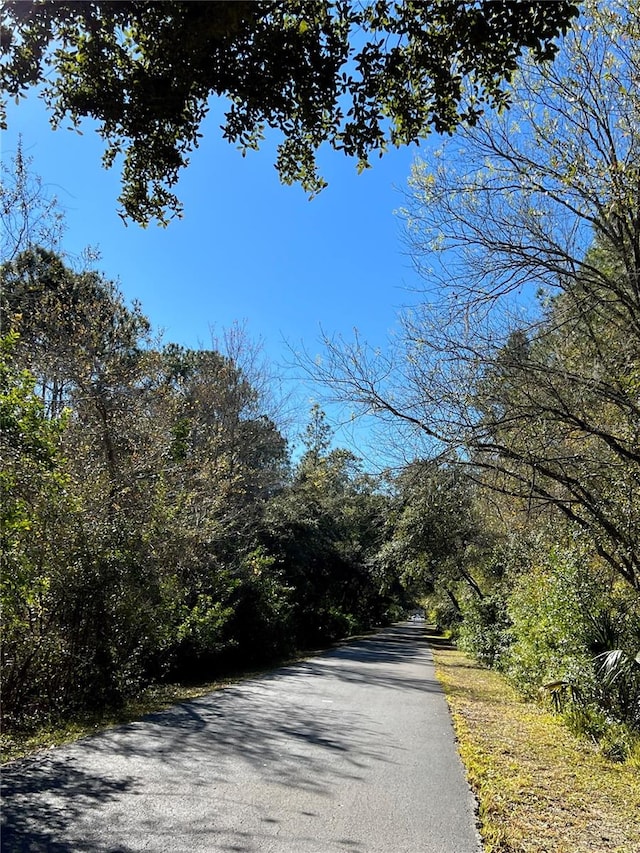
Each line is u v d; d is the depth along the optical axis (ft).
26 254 47.16
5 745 23.95
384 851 15.07
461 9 12.85
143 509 37.99
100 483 35.81
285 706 36.09
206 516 54.29
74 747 23.88
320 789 19.86
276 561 85.51
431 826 16.93
